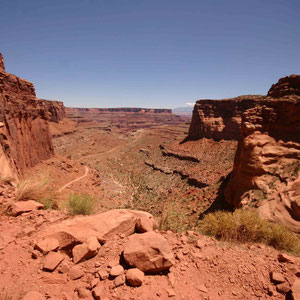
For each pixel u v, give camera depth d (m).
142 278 3.23
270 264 4.19
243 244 5.50
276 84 30.17
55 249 3.81
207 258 4.19
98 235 4.30
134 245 3.78
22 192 6.04
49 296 2.78
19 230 4.27
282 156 20.03
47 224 4.79
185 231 6.04
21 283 2.94
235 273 3.78
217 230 6.33
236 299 3.19
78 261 3.55
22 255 3.55
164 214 6.50
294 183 17.08
